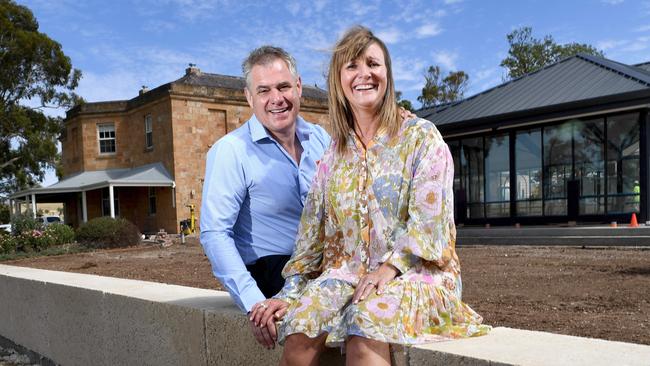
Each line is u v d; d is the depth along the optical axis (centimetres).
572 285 702
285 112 289
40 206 7706
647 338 413
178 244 2012
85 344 455
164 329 358
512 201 1750
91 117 2933
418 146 221
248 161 288
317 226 254
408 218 225
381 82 234
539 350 190
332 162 246
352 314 197
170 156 2558
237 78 3128
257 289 267
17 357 564
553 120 1599
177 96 2538
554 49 4675
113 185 2414
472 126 1773
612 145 1535
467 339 210
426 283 210
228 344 304
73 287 464
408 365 203
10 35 3431
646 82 1459
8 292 591
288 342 217
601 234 1297
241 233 301
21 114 3459
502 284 736
